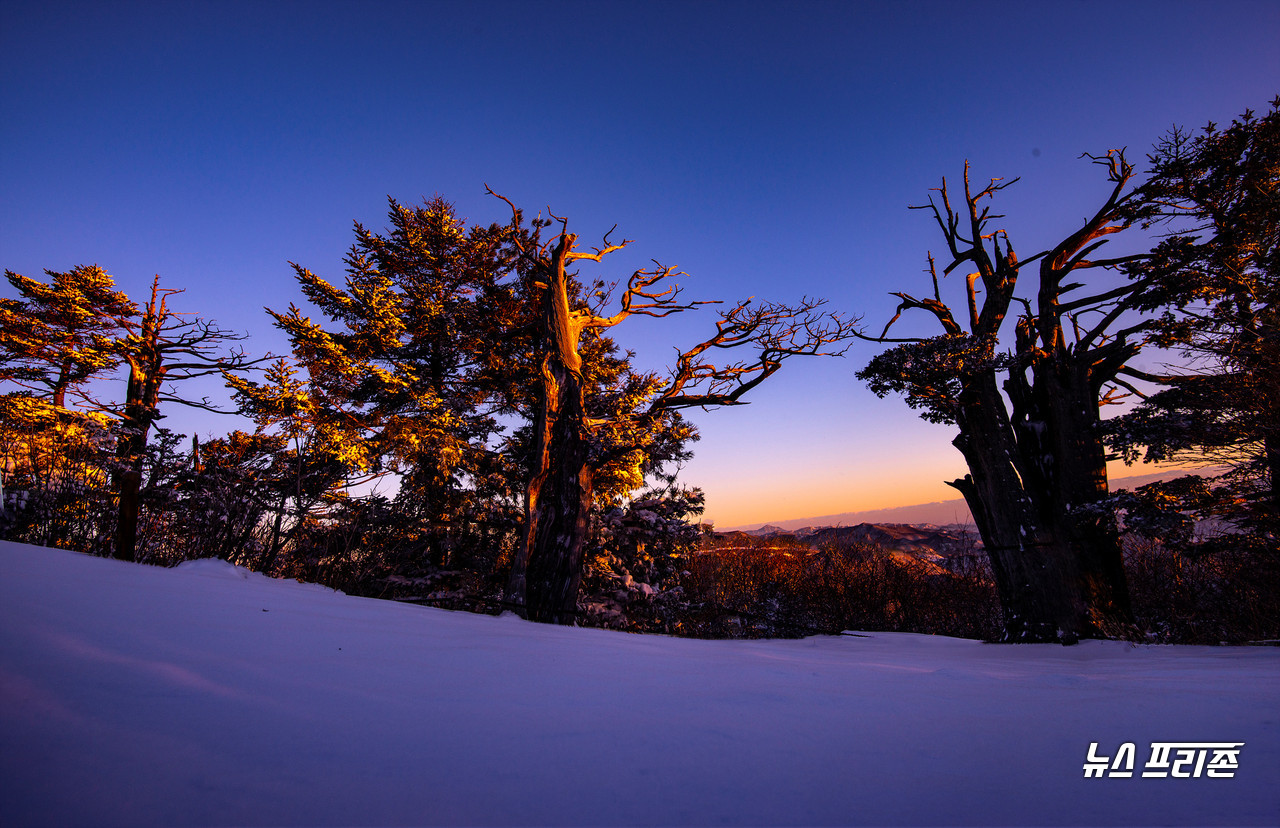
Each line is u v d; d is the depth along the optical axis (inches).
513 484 673.6
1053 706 110.6
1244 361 367.9
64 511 317.4
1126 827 55.7
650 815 56.4
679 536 650.8
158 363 757.3
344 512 457.1
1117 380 507.8
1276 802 63.0
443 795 58.4
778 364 642.2
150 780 56.2
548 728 83.0
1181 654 279.0
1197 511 373.7
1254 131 409.7
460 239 740.7
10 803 49.3
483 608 488.4
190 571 266.2
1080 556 431.2
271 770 61.2
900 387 476.4
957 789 66.1
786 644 392.2
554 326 566.6
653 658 170.6
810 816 57.7
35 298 738.8
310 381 561.6
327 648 129.6
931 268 594.9
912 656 286.2
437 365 739.4
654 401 626.5
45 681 80.7
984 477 470.9
